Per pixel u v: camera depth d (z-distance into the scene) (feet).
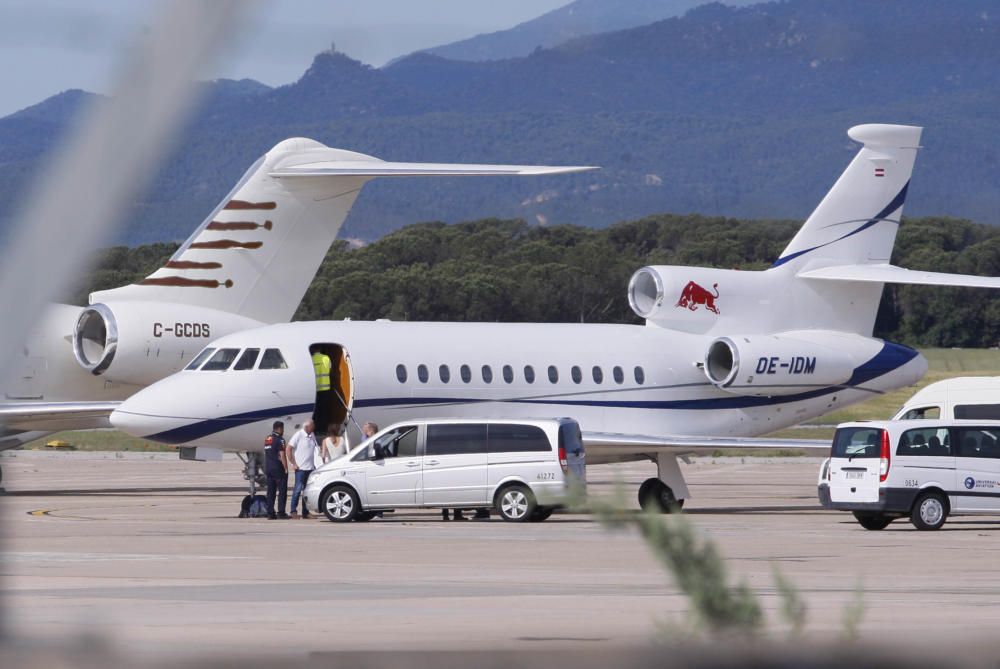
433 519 321.32
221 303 386.52
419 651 47.03
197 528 287.28
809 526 303.07
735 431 402.52
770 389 393.70
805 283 407.23
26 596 153.79
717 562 50.96
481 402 369.91
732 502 411.95
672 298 395.55
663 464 375.25
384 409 357.20
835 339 404.77
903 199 414.00
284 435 349.00
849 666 46.01
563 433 305.73
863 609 59.98
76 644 41.52
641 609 138.82
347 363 354.33
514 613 134.72
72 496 417.69
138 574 185.26
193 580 176.65
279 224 391.86
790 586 58.13
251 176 388.78
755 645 47.55
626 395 388.37
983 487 286.46
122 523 301.84
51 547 235.20
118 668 38.73
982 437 287.89
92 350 385.09
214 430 341.82
